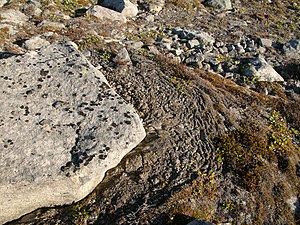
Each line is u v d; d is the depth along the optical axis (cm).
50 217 974
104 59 1595
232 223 1045
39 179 914
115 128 1062
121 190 1052
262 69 1805
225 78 1744
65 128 1045
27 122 1036
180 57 1834
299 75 1920
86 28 1861
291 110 1561
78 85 1170
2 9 1844
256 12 2869
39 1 2034
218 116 1387
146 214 998
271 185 1160
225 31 2339
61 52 1303
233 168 1175
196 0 2819
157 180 1094
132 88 1438
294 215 1112
